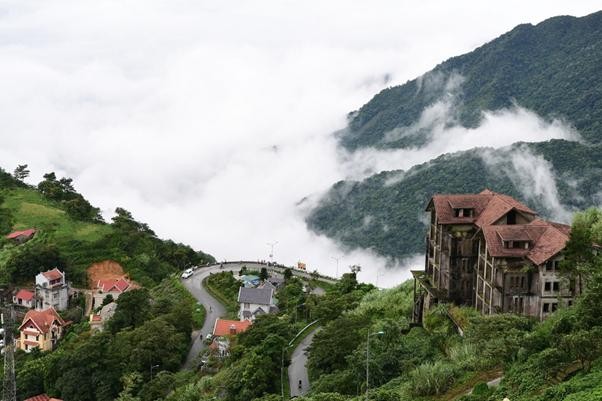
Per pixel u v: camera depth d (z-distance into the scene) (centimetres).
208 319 16025
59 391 11600
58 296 18900
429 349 8469
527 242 8338
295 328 12425
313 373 9400
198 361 12488
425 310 10081
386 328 8906
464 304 9375
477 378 6700
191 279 19738
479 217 9344
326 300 13450
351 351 9025
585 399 4734
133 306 14412
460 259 9375
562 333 6444
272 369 9631
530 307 8225
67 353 12256
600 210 9694
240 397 9119
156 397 10644
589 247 7644
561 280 8038
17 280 19712
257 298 15788
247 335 11669
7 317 5997
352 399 6806
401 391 7025
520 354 6475
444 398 6531
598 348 5681
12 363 5931
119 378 11344
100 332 13500
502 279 8262
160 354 12100
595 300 6412
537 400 5312
